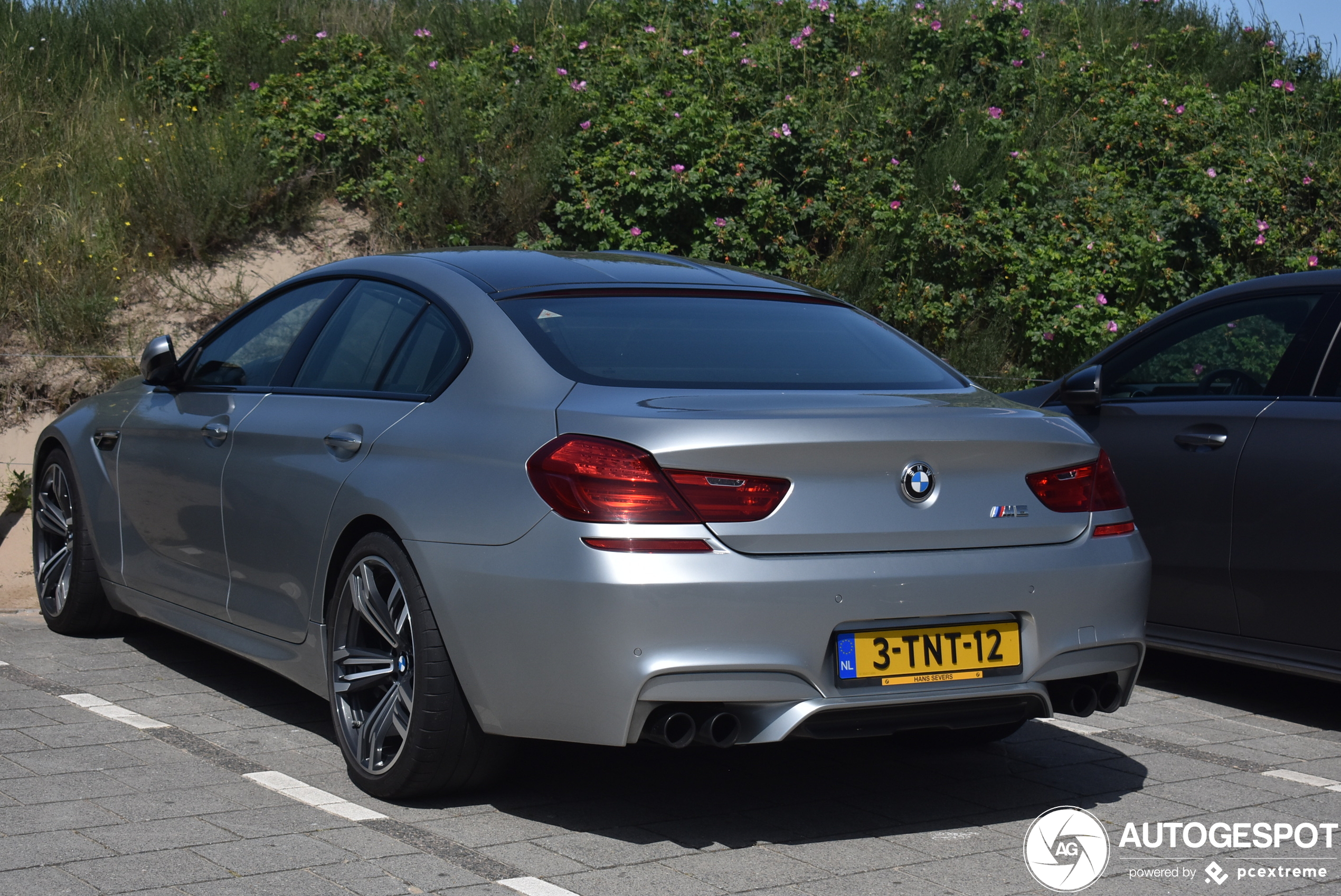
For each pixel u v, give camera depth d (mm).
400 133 10664
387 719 3482
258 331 4594
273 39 12039
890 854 3193
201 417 4477
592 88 10938
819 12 12359
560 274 3916
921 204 10250
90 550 5234
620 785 3715
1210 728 4625
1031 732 4492
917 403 3318
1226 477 4809
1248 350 4988
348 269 4336
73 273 9492
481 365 3465
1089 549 3326
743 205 10086
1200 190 10547
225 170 10070
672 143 10023
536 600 3006
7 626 5672
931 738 4250
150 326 9297
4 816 3264
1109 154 11312
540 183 9992
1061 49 12867
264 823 3270
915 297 9773
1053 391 5691
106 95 11609
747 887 2936
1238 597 4801
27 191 10094
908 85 11500
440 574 3217
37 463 5664
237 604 4195
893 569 3041
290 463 3889
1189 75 13344
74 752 3852
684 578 2893
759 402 3168
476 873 2971
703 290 3963
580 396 3197
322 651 3723
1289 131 12023
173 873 2904
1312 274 4934
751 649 2930
